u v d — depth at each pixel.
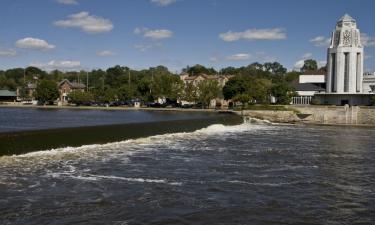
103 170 30.88
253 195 25.28
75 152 38.03
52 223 19.59
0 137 33.31
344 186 28.22
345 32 124.31
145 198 23.97
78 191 24.88
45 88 168.62
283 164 36.19
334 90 126.50
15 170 29.41
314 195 25.70
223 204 23.22
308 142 54.00
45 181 26.80
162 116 94.94
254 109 103.38
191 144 48.44
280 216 21.52
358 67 124.81
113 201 23.17
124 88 163.00
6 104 171.38
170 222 20.19
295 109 101.94
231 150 44.25
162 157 38.03
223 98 144.12
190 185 27.36
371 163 37.59
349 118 98.25
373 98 117.62
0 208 21.41
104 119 85.31
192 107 136.12
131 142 47.84
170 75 149.38
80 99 167.38
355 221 21.11
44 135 37.62
